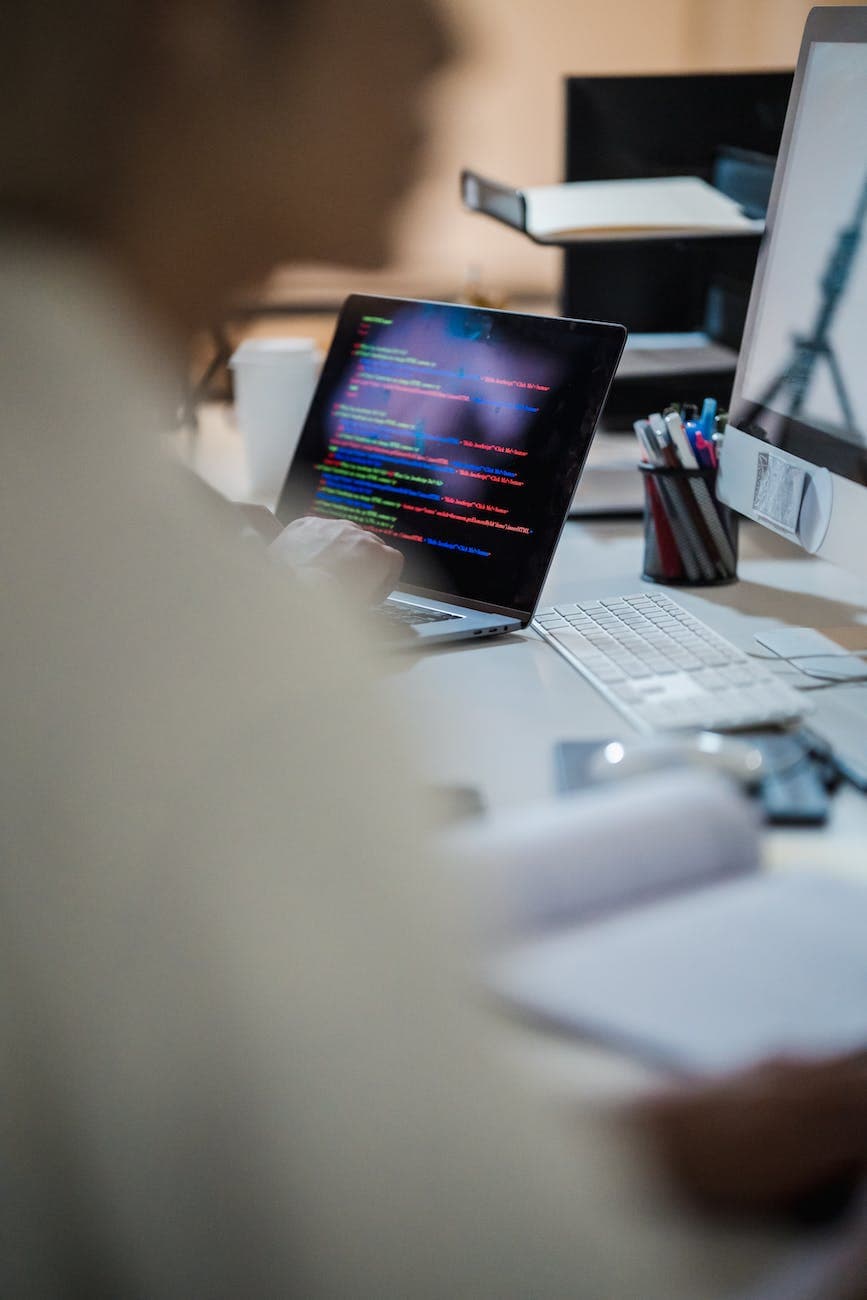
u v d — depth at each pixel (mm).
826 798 879
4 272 304
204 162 264
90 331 322
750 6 2773
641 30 2754
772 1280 741
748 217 1670
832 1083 885
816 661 1111
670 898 970
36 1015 318
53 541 324
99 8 253
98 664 319
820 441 1110
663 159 1824
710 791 1000
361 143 260
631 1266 343
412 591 1277
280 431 1565
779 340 1203
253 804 308
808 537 1131
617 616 1200
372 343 1392
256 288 289
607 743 951
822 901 1031
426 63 254
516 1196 317
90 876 312
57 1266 332
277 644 327
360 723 324
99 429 330
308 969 301
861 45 1087
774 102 1807
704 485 1298
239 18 248
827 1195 891
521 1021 914
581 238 1540
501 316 1308
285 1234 308
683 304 1830
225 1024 303
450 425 1306
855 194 1081
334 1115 302
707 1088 872
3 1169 326
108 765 315
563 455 1232
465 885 338
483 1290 317
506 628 1203
